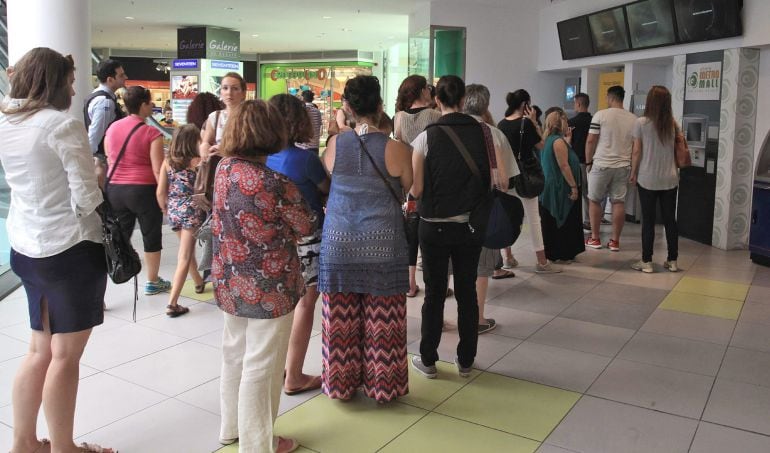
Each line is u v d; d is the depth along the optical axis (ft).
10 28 17.88
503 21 34.83
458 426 9.77
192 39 53.67
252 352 8.36
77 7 17.99
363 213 9.68
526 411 10.28
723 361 12.47
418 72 37.47
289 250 8.28
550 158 19.34
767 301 16.58
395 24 50.03
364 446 9.14
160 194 15.08
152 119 30.63
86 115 15.87
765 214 20.33
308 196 10.07
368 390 10.39
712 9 22.36
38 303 8.02
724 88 22.61
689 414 10.21
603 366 12.19
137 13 45.85
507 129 15.98
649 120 18.89
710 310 15.79
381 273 9.78
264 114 8.01
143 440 9.27
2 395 10.68
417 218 11.80
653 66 28.86
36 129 7.50
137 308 15.38
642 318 15.14
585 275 19.22
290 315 8.43
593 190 22.63
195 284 16.83
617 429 9.70
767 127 22.07
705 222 24.04
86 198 7.63
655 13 25.18
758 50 22.11
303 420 9.93
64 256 7.76
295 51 79.36
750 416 10.14
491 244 11.55
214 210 8.32
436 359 11.55
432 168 10.46
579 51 30.66
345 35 59.21
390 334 10.09
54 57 7.82
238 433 8.86
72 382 8.12
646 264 19.65
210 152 13.07
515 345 13.32
